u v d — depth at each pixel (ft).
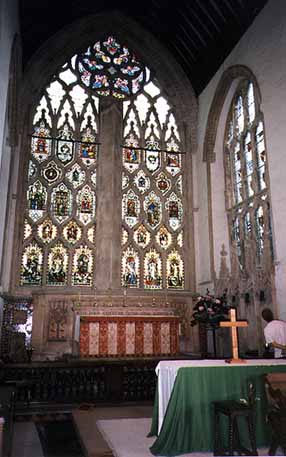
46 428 24.67
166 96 61.00
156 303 50.52
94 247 52.01
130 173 56.08
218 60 53.93
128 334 40.57
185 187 57.57
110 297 49.32
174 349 41.55
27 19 52.19
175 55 61.00
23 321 47.44
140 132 58.39
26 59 54.85
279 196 38.60
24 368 32.07
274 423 17.97
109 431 23.44
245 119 49.65
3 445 16.92
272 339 25.09
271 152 40.50
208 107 56.29
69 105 57.00
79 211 53.01
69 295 49.01
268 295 39.93
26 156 53.01
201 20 52.80
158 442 19.29
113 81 59.57
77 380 33.12
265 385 20.38
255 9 44.98
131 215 54.49
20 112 52.19
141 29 60.54
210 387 20.36
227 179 53.36
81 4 56.85
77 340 41.01
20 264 49.44
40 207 52.19
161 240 54.60
